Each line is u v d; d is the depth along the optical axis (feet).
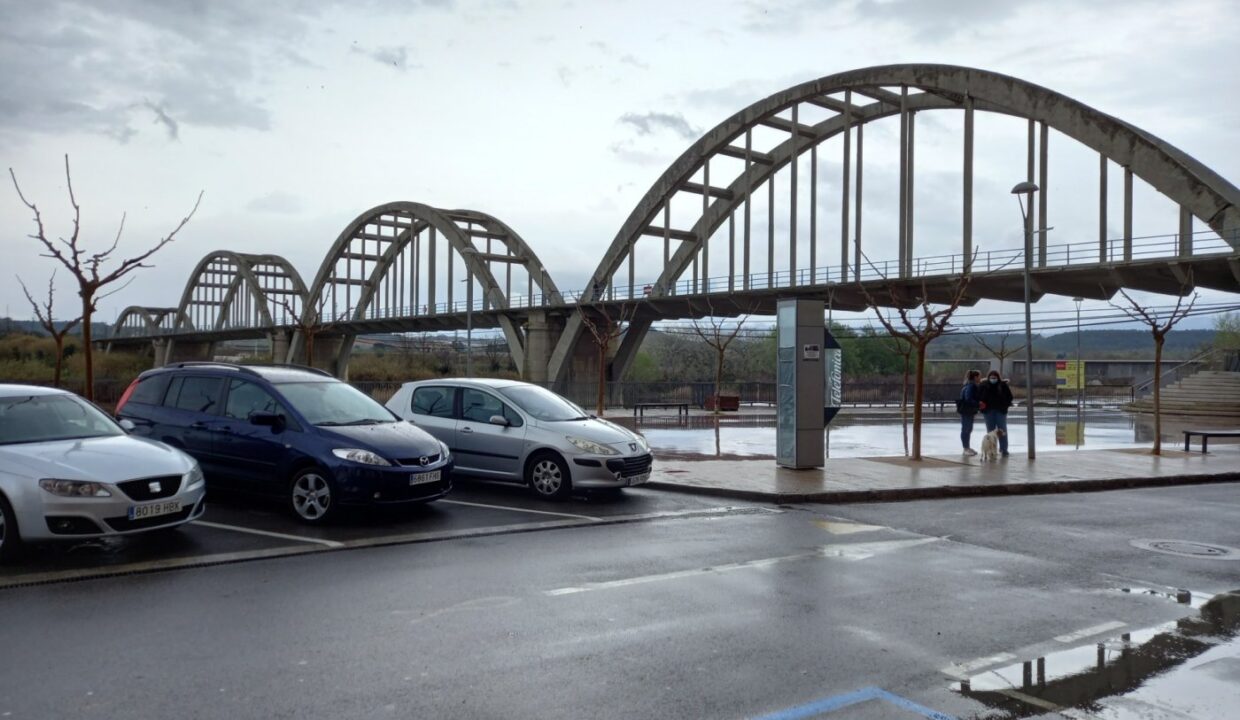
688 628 19.22
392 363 321.73
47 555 25.53
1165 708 15.08
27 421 27.55
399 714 14.16
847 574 24.82
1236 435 65.62
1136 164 115.96
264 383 33.83
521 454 38.37
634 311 178.91
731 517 35.06
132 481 24.90
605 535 30.37
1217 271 109.81
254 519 31.94
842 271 155.84
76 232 51.06
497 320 217.97
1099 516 37.19
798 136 169.27
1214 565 27.20
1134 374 272.31
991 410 58.23
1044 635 19.25
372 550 27.17
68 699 14.62
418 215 241.55
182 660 16.66
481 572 24.35
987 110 135.95
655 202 189.98
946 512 37.70
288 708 14.35
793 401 49.19
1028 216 59.67
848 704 14.97
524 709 14.47
